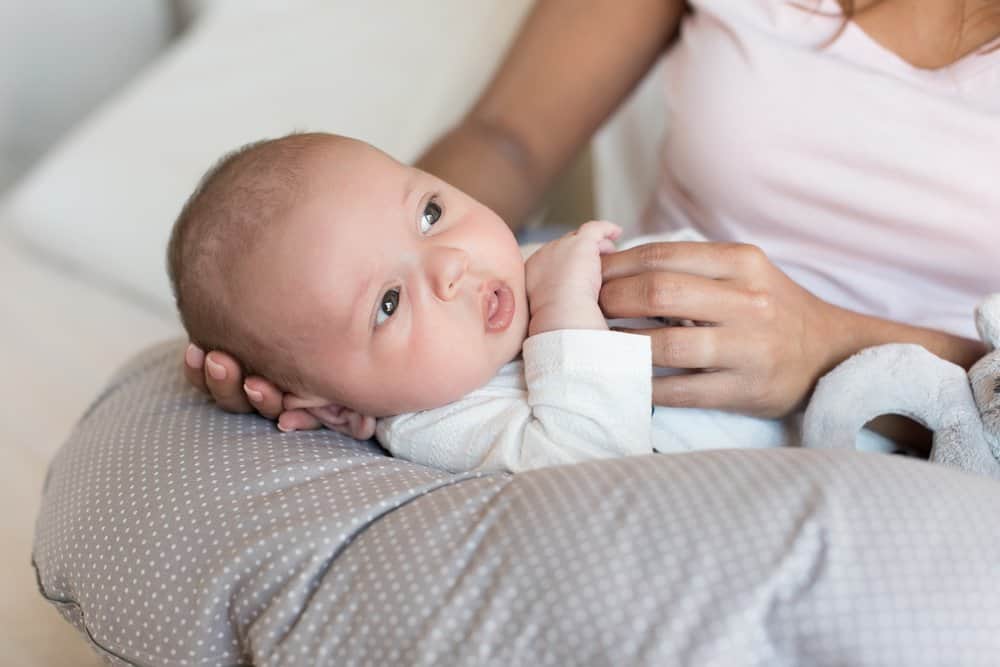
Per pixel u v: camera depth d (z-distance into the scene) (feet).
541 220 5.46
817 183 3.36
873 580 1.93
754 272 2.84
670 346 2.79
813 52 3.39
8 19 7.11
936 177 3.16
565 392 2.74
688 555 2.00
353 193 2.84
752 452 2.28
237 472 2.54
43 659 3.10
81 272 5.54
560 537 2.09
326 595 2.18
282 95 5.64
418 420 2.95
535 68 4.11
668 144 3.88
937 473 2.20
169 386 3.17
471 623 2.02
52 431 4.22
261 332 2.84
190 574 2.35
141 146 5.62
